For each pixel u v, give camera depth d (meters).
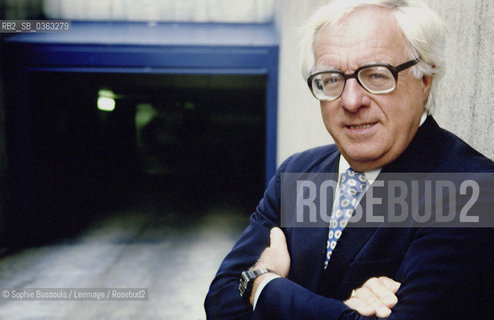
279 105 6.55
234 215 8.82
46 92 7.05
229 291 1.08
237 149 14.87
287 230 1.12
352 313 0.82
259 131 14.72
